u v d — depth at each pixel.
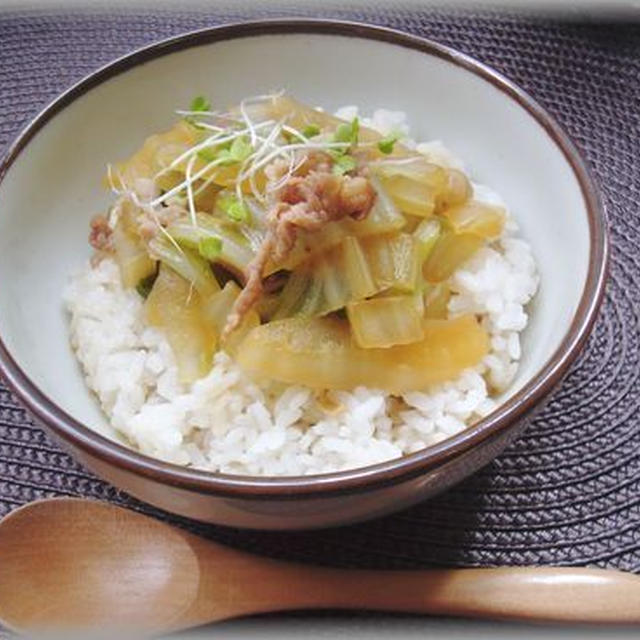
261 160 0.42
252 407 0.42
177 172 0.44
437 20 0.55
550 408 0.43
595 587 0.39
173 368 0.43
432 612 0.39
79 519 0.41
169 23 0.56
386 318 0.41
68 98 0.45
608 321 0.45
